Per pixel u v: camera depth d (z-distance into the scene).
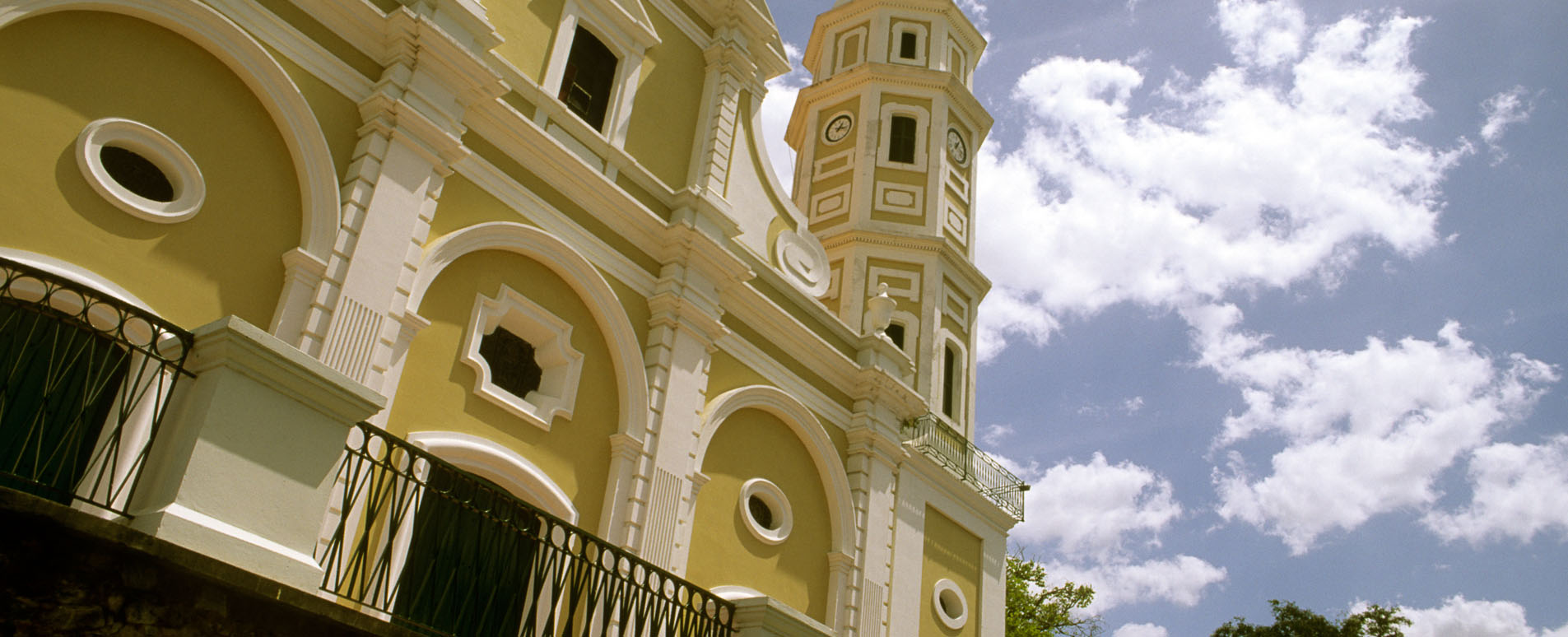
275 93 10.39
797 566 14.51
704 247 14.10
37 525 5.32
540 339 12.49
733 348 14.58
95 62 9.39
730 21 16.33
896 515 16.09
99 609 5.41
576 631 11.34
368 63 11.44
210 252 9.65
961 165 22.77
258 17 10.59
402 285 10.82
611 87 14.41
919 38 23.67
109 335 6.21
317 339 9.97
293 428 6.54
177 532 5.76
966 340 21.00
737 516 13.93
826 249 21.16
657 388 13.20
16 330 6.05
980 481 18.59
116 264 9.02
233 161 10.04
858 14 24.27
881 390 16.34
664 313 13.59
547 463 11.92
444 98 11.73
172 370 6.36
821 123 23.11
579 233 13.04
